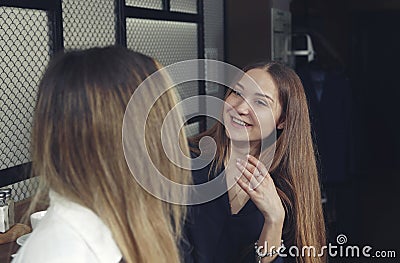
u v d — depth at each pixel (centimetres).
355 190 383
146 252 74
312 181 151
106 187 73
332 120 359
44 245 71
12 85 177
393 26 557
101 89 73
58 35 196
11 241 151
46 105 74
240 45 375
